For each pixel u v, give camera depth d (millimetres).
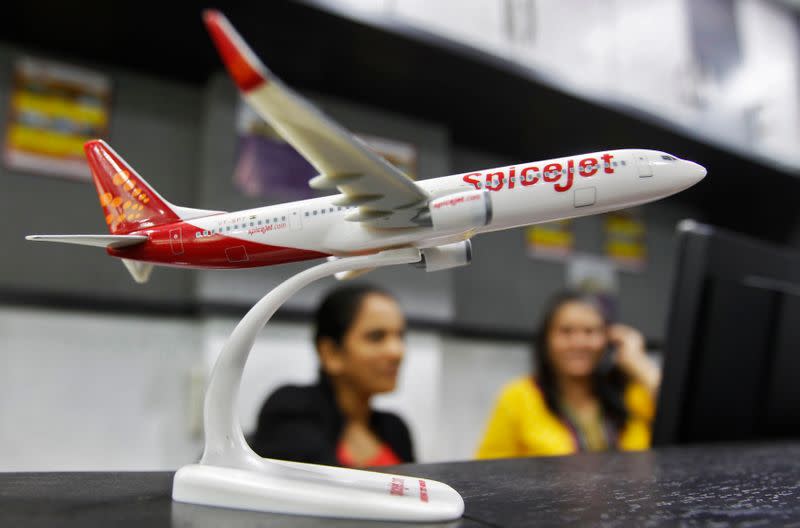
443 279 1597
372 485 378
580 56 1540
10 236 1214
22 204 1231
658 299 2150
